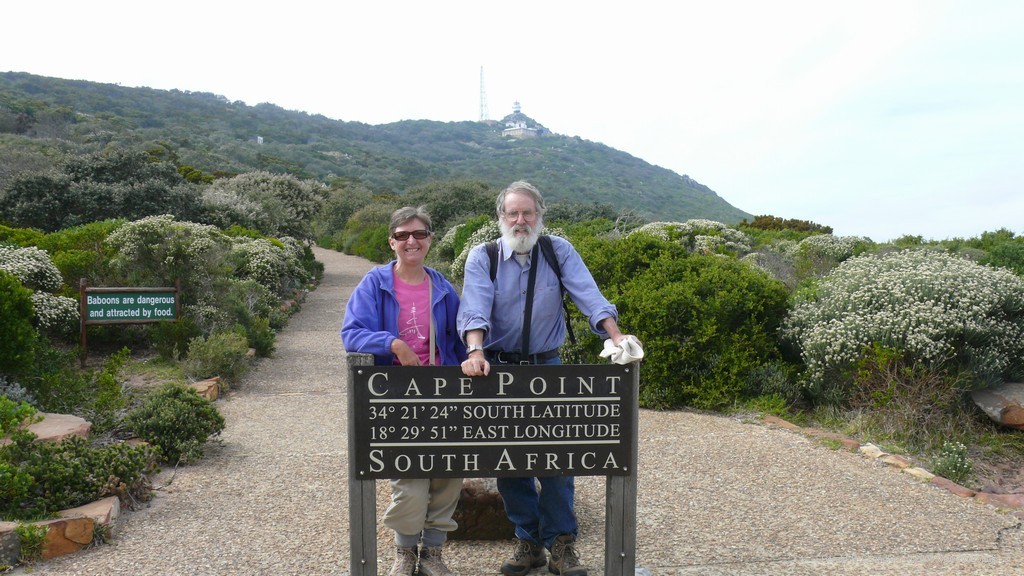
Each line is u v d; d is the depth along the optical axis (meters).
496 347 3.19
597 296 3.10
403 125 160.38
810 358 6.76
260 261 15.29
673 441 5.72
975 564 3.60
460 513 3.86
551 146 145.38
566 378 2.91
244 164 76.62
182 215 23.14
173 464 5.26
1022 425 6.01
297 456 5.56
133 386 7.47
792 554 3.70
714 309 7.07
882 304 6.86
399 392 2.88
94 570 3.49
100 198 21.38
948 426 5.97
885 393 6.12
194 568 3.53
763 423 6.26
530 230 3.10
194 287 10.70
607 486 3.01
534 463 2.93
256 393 8.09
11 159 28.86
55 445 4.32
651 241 8.50
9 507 3.86
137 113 102.25
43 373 6.46
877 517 4.21
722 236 15.73
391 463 2.90
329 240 37.72
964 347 6.40
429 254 22.95
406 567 3.12
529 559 3.43
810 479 4.85
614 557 3.02
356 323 3.03
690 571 3.50
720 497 4.50
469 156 134.88
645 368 7.01
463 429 2.90
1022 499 4.50
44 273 9.51
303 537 3.93
